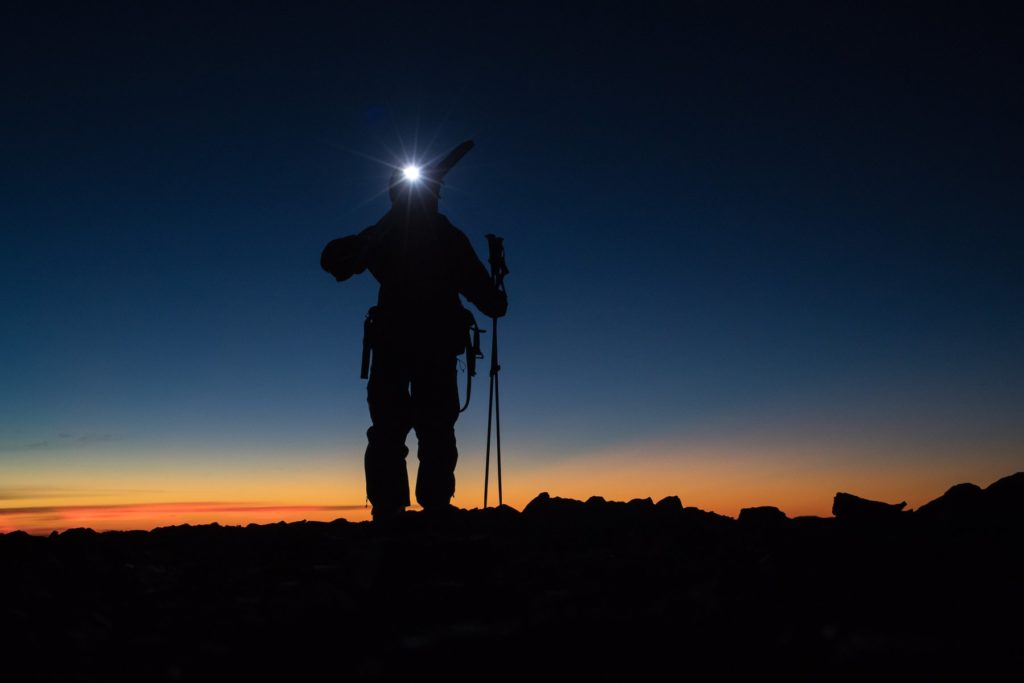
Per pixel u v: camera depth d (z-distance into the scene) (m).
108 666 4.82
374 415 8.01
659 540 6.88
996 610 4.76
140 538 7.33
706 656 4.22
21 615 5.22
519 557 6.44
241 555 6.74
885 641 4.11
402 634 4.98
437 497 7.83
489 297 8.10
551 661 4.25
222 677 4.59
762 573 5.55
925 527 6.54
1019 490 6.91
